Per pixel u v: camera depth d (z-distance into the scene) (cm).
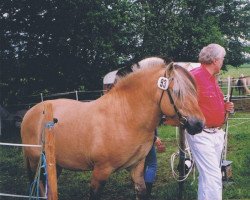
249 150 933
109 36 1688
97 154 459
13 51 1750
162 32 1944
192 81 426
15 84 1762
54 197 408
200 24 2284
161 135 1259
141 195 472
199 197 463
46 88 1828
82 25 1684
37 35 1748
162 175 756
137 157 462
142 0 1895
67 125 488
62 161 502
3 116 1530
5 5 1720
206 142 460
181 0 2052
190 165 598
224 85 2328
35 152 540
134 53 1883
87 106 488
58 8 1686
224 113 473
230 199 598
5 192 670
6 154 1024
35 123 539
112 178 736
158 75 438
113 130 452
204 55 463
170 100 427
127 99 455
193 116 418
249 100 2253
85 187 694
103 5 1653
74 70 1802
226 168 650
